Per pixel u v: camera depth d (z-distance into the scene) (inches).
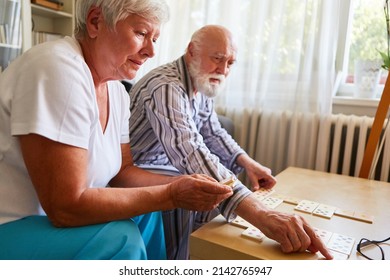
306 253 25.0
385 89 53.8
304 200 36.9
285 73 73.4
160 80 41.6
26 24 78.9
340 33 74.9
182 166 36.7
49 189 24.0
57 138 23.8
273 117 75.0
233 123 76.5
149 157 47.9
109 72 30.4
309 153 72.2
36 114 23.3
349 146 68.6
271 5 72.9
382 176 64.9
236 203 29.5
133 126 45.3
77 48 29.3
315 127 71.2
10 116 25.4
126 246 24.0
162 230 37.8
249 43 76.2
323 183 45.3
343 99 73.2
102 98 32.5
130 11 27.4
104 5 27.2
